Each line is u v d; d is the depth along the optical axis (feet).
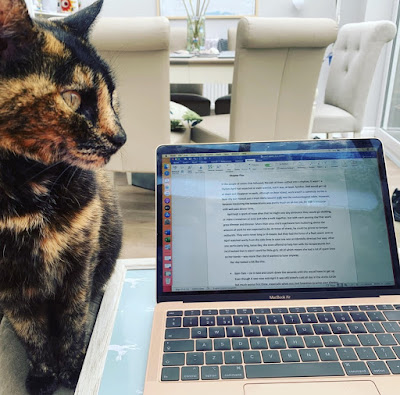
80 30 2.06
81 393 1.48
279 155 1.99
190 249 1.90
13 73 1.65
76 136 1.87
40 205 1.78
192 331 1.67
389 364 1.51
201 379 1.46
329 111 7.57
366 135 11.09
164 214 1.93
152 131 5.17
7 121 1.66
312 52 4.86
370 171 1.97
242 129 5.21
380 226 1.93
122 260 2.41
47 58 1.73
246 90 4.96
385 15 10.25
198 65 5.85
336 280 1.88
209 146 2.00
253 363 1.52
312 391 1.41
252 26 4.47
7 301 1.95
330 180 1.97
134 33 4.36
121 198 6.85
